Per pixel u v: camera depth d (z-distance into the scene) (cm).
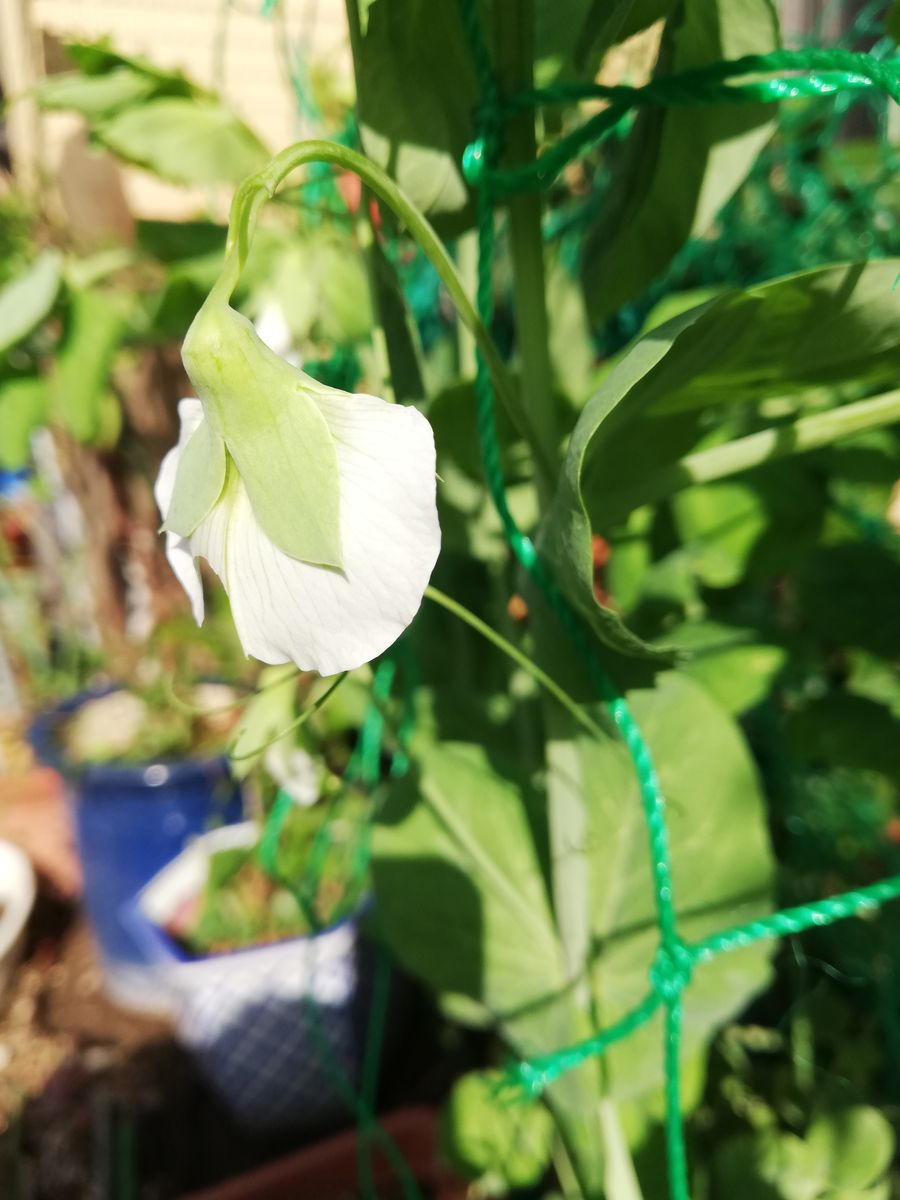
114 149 18
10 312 19
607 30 9
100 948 34
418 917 13
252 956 25
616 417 9
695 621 17
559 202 20
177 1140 27
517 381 11
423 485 6
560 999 12
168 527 7
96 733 35
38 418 21
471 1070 27
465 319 8
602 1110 12
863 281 7
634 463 10
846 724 16
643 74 12
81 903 38
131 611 48
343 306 17
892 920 17
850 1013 17
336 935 25
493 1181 17
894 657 17
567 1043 12
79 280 20
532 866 13
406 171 9
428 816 14
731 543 17
